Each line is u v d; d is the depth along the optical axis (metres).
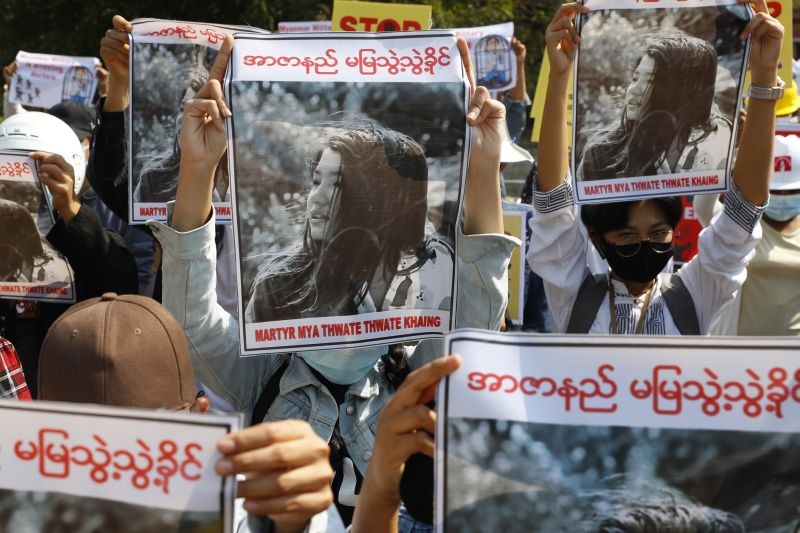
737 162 3.01
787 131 4.22
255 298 2.35
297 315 2.37
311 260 2.36
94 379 1.76
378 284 2.38
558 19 2.99
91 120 5.39
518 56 6.63
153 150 3.39
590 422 1.62
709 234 3.06
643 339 1.63
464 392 1.62
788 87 5.19
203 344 2.46
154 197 3.40
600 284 3.12
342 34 2.40
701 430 1.61
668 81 2.90
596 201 2.95
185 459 1.53
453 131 2.37
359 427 2.51
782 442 1.60
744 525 1.59
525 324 4.71
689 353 1.62
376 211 2.37
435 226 2.39
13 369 2.72
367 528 1.76
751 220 2.98
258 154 2.33
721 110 2.92
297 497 1.54
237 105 2.32
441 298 2.40
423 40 2.41
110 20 15.21
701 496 1.60
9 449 1.57
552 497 1.61
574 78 2.92
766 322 3.95
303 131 2.35
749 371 1.62
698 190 2.95
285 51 2.37
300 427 1.54
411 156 2.37
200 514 1.52
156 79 3.38
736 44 2.89
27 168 3.52
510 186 8.40
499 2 16.39
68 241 3.53
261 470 1.51
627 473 1.61
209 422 1.53
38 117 3.71
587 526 1.60
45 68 7.81
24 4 16.08
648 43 2.90
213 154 2.38
